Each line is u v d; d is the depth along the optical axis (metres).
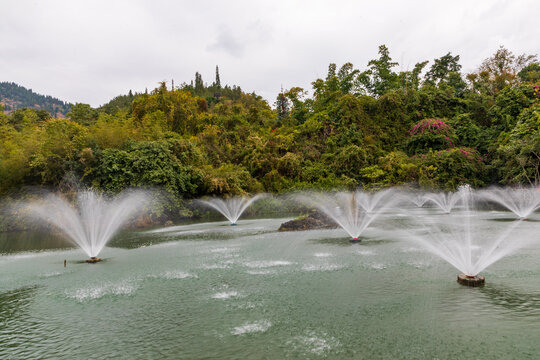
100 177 30.22
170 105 49.59
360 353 5.85
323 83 64.81
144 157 31.75
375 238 17.89
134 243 20.36
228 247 17.14
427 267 11.38
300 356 5.83
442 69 67.12
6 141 34.56
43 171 29.80
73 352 6.44
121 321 7.94
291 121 62.22
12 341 7.05
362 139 49.50
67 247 19.86
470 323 6.86
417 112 52.12
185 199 36.03
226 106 71.06
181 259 14.73
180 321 7.73
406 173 41.22
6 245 21.86
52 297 10.11
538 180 34.69
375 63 60.97
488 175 43.12
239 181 39.69
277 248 16.22
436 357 5.60
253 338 6.65
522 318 6.98
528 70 58.31
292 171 45.22
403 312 7.60
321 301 8.59
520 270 10.55
